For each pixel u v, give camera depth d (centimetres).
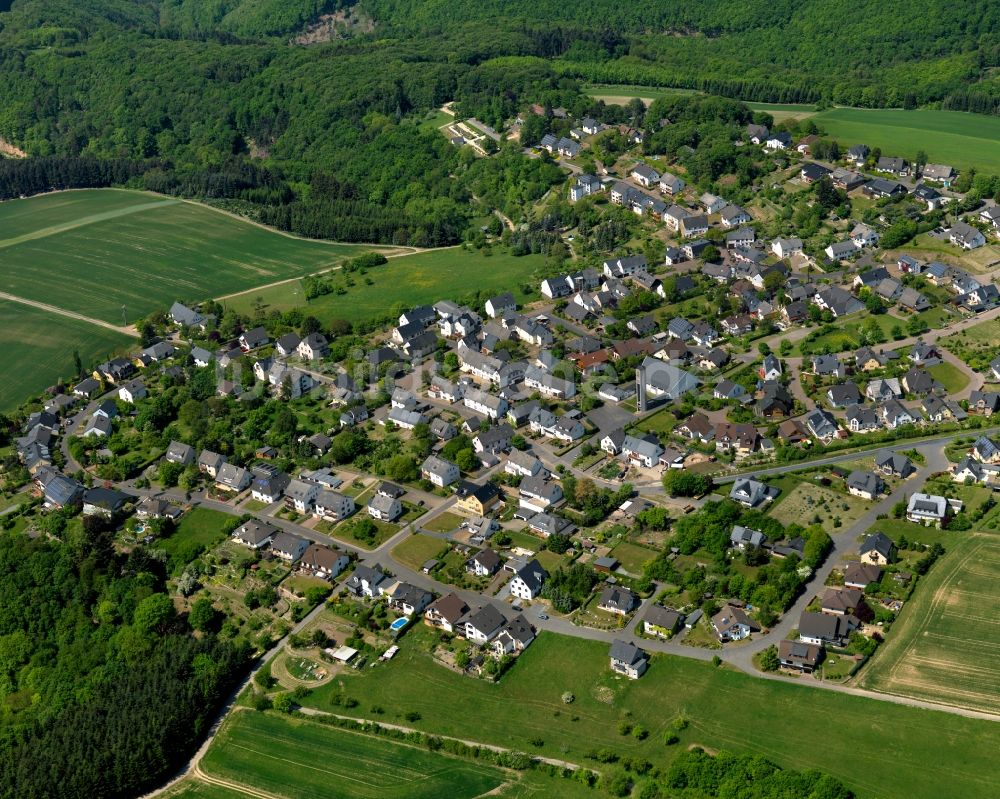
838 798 18800
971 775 19350
